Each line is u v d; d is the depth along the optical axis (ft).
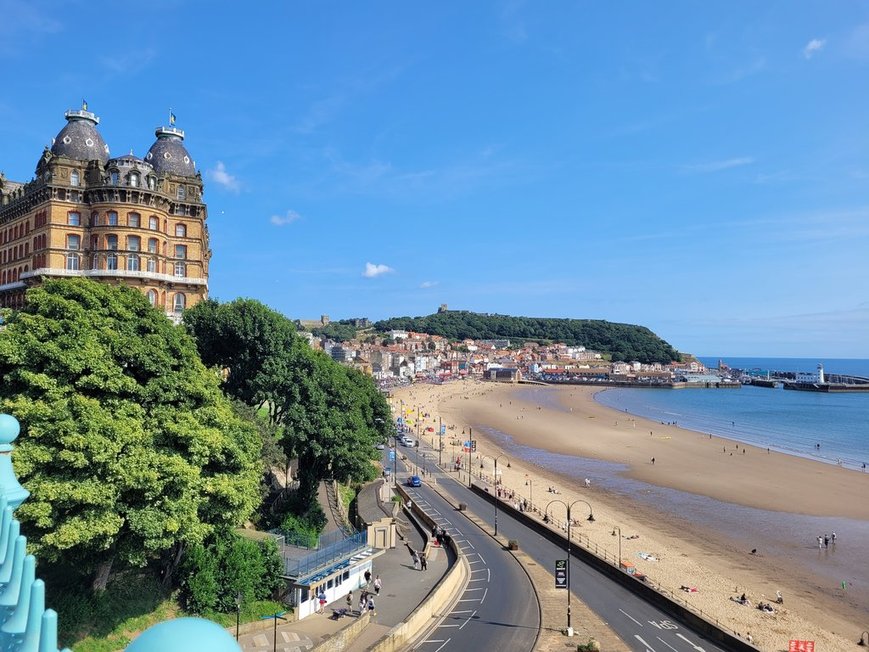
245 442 156.46
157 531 119.44
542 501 327.26
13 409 114.11
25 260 346.74
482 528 261.03
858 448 544.62
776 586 220.23
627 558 239.09
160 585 142.41
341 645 138.10
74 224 323.78
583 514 304.30
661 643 156.25
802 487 378.12
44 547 109.91
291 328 248.93
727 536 278.05
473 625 162.20
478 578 198.08
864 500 347.15
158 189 338.13
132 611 131.13
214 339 238.89
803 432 645.51
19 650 23.61
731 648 153.89
